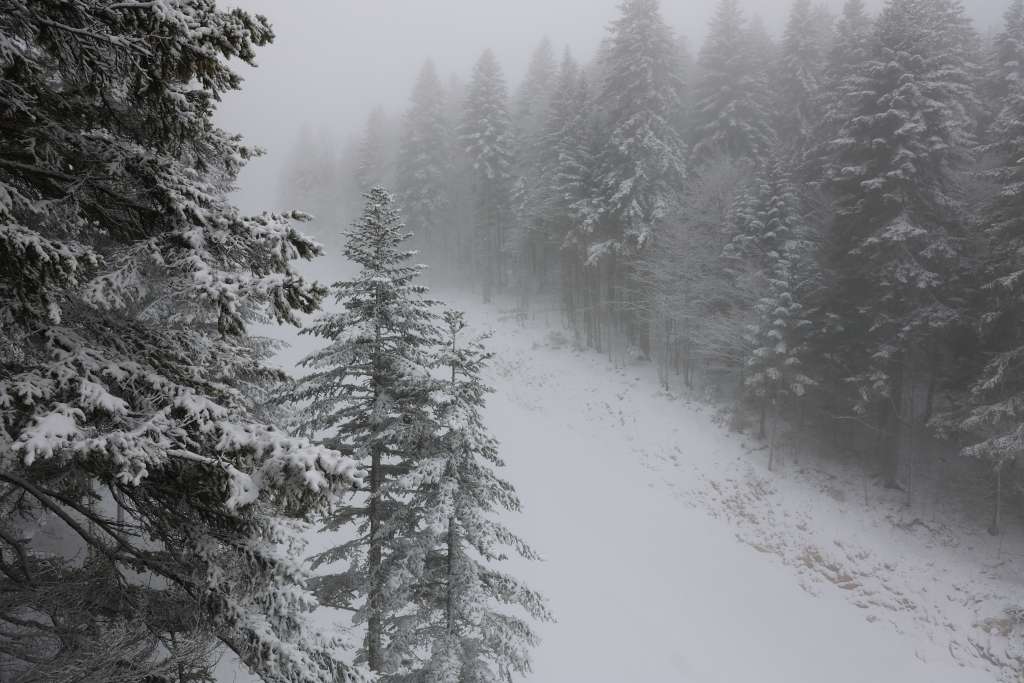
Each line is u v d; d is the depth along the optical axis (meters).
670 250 31.89
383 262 10.65
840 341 26.47
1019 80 30.81
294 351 30.39
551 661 15.49
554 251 43.62
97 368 4.27
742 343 28.06
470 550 18.64
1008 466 22.91
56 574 4.96
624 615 17.78
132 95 4.31
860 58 31.55
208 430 4.28
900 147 23.48
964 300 23.66
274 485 4.14
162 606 5.00
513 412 28.14
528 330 38.41
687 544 21.69
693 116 39.34
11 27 3.84
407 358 10.66
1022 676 17.70
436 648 9.09
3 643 4.38
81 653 4.06
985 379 21.83
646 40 33.41
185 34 3.65
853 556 22.11
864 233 25.38
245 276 4.29
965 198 25.39
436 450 9.98
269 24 4.11
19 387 3.79
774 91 40.03
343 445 10.45
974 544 22.36
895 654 18.48
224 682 8.62
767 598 19.92
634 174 32.19
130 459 3.72
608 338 35.22
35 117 4.17
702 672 16.52
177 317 5.10
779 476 25.77
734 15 38.88
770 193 29.23
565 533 20.80
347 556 10.54
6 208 3.55
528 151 45.81
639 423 28.61
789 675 17.11
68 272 3.71
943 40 28.95
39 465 4.31
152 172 4.48
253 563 4.62
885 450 25.41
